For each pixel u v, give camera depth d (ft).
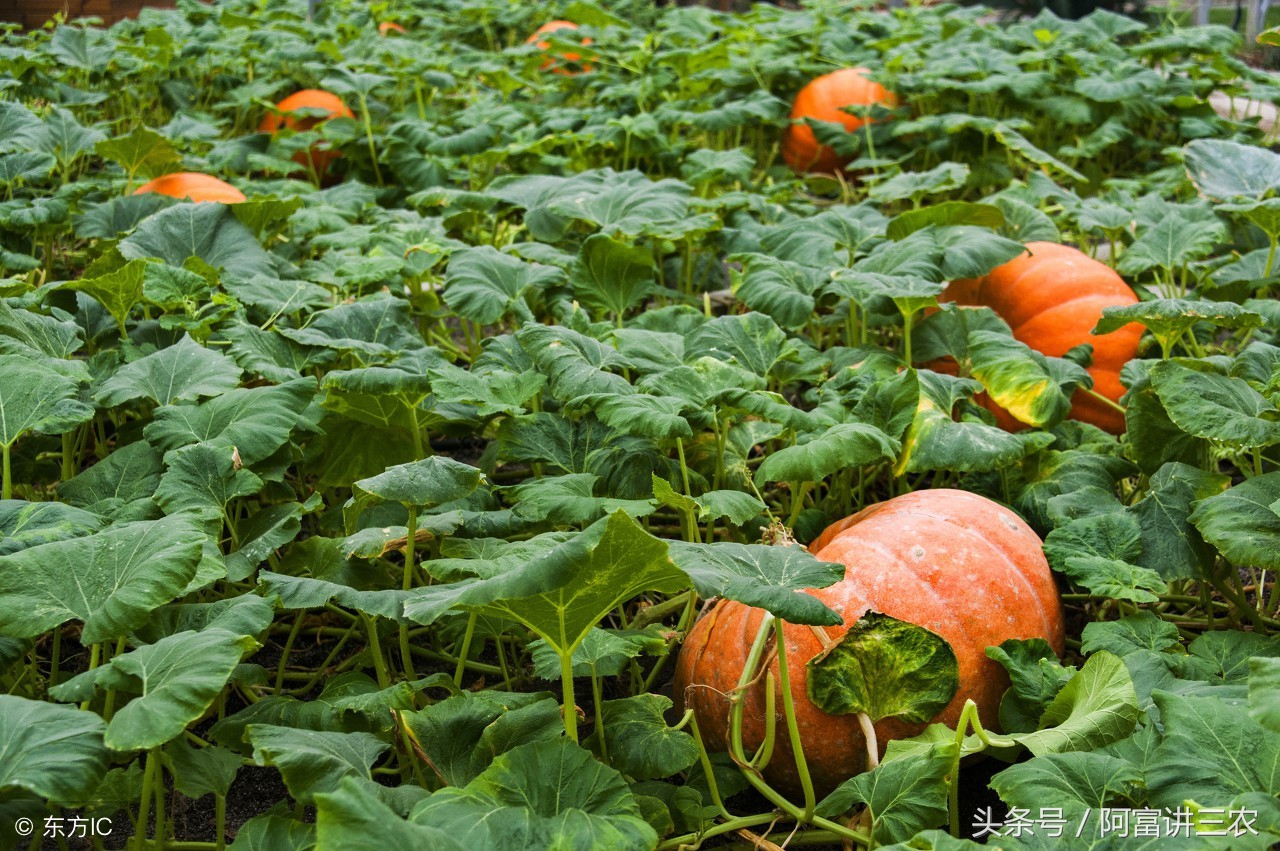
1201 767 7.51
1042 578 10.39
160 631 8.46
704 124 24.08
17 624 7.65
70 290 13.84
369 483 9.09
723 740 9.78
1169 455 12.37
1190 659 9.70
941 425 11.91
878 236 16.79
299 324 14.46
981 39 31.71
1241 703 8.55
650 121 22.95
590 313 15.25
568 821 7.02
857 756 9.34
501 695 8.95
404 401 11.40
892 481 13.47
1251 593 12.82
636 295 15.21
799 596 7.47
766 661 9.24
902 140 26.78
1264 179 17.40
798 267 14.88
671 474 11.35
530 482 10.58
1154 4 41.75
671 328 13.85
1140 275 17.61
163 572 7.93
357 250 17.12
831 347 16.15
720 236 18.19
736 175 20.31
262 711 8.63
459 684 9.67
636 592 7.79
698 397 11.24
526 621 7.84
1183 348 15.42
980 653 9.57
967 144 25.08
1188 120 26.22
